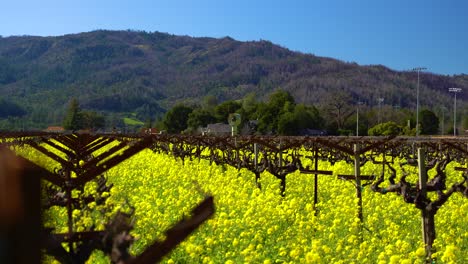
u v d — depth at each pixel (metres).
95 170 4.51
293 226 10.47
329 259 8.27
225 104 105.25
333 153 24.53
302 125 91.75
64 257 3.72
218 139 21.92
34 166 0.94
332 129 106.75
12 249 0.86
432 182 9.48
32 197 0.89
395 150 26.84
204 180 17.02
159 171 20.11
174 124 107.31
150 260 1.50
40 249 0.89
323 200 15.23
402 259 7.96
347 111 110.56
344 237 9.88
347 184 15.80
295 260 8.35
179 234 1.53
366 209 12.80
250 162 18.78
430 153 25.19
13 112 181.00
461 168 15.66
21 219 0.87
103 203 6.80
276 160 16.59
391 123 87.88
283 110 91.06
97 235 3.79
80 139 11.04
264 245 9.41
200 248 7.98
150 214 10.38
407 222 11.91
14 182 0.88
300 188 16.22
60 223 8.12
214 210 1.58
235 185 15.87
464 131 113.69
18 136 22.39
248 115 99.00
